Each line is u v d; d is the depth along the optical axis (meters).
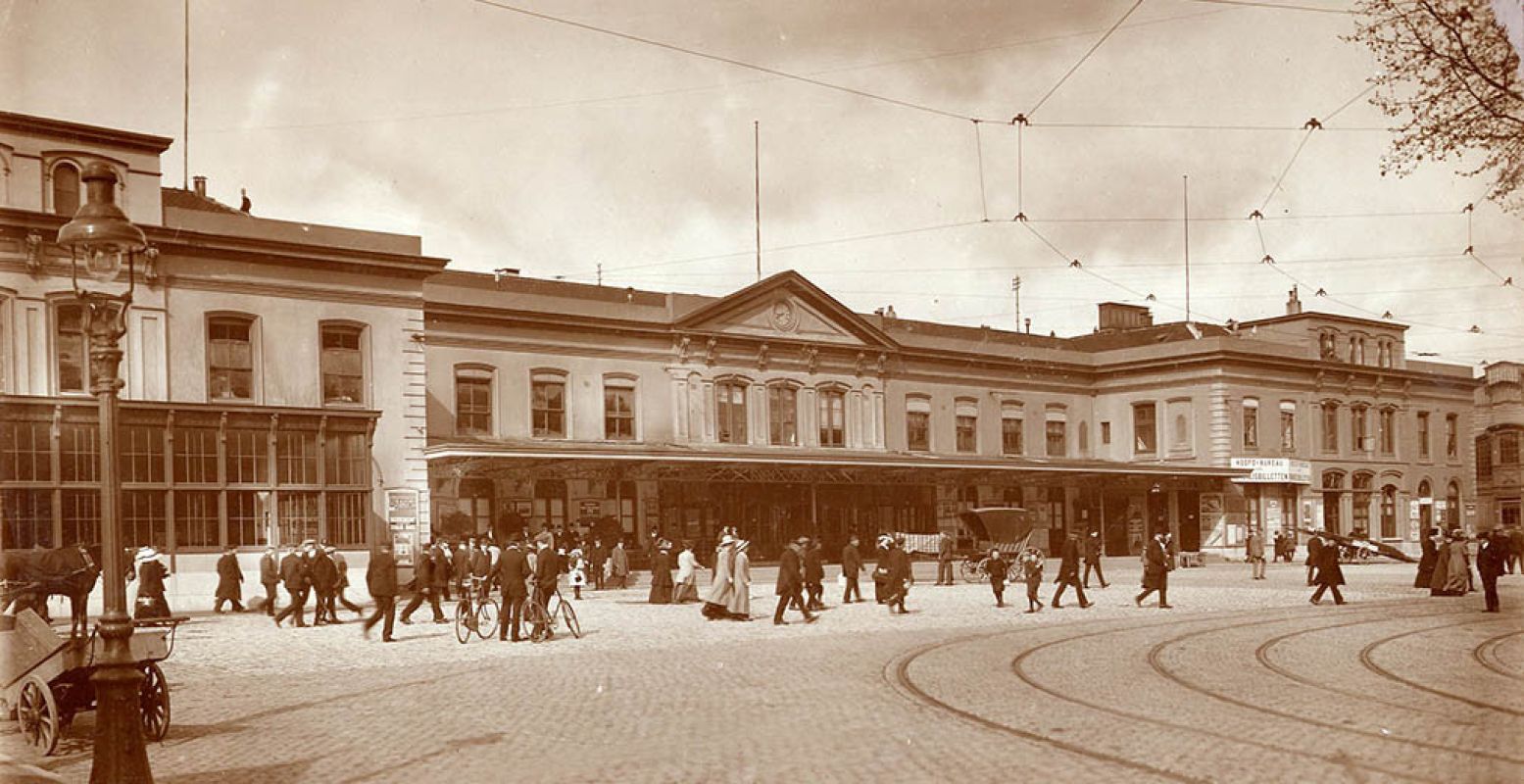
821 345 51.28
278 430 32.91
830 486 50.75
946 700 13.66
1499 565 24.84
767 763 10.22
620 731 11.96
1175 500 58.72
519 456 37.16
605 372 45.78
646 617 26.28
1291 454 59.34
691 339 47.69
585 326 45.31
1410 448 63.78
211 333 33.16
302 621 25.05
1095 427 61.91
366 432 34.50
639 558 44.03
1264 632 21.20
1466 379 64.44
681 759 10.49
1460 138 16.09
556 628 23.50
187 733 12.48
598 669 17.12
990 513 41.66
